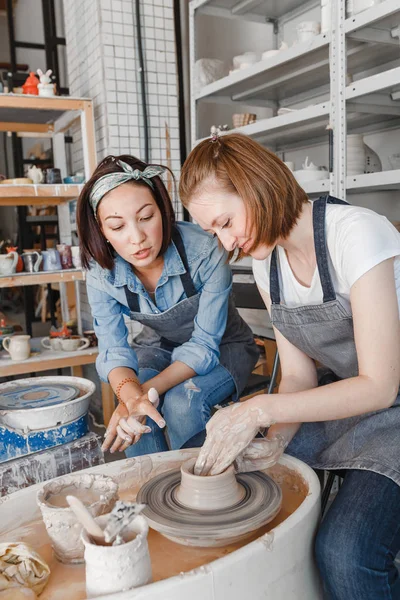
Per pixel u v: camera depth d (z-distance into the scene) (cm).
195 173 116
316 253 123
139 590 79
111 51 310
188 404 163
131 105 319
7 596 85
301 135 288
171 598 80
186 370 169
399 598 105
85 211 160
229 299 193
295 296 136
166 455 131
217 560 86
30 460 157
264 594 92
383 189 247
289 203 120
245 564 88
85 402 179
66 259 287
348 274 115
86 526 82
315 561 105
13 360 275
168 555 101
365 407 111
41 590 93
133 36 316
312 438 137
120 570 80
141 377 179
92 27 316
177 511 106
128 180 149
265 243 120
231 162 114
